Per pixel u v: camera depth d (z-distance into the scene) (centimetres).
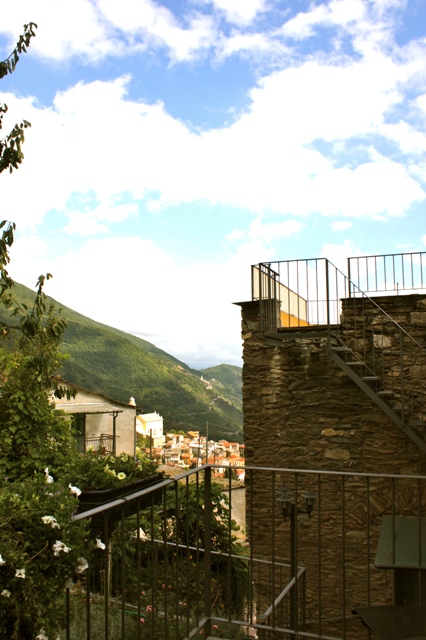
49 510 211
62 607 215
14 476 558
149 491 276
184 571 668
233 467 345
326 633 793
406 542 624
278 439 861
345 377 832
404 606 287
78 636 388
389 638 252
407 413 752
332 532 816
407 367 796
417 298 803
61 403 1766
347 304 827
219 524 812
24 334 561
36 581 196
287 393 860
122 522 257
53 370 613
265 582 829
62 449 604
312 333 805
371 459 811
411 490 787
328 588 806
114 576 560
